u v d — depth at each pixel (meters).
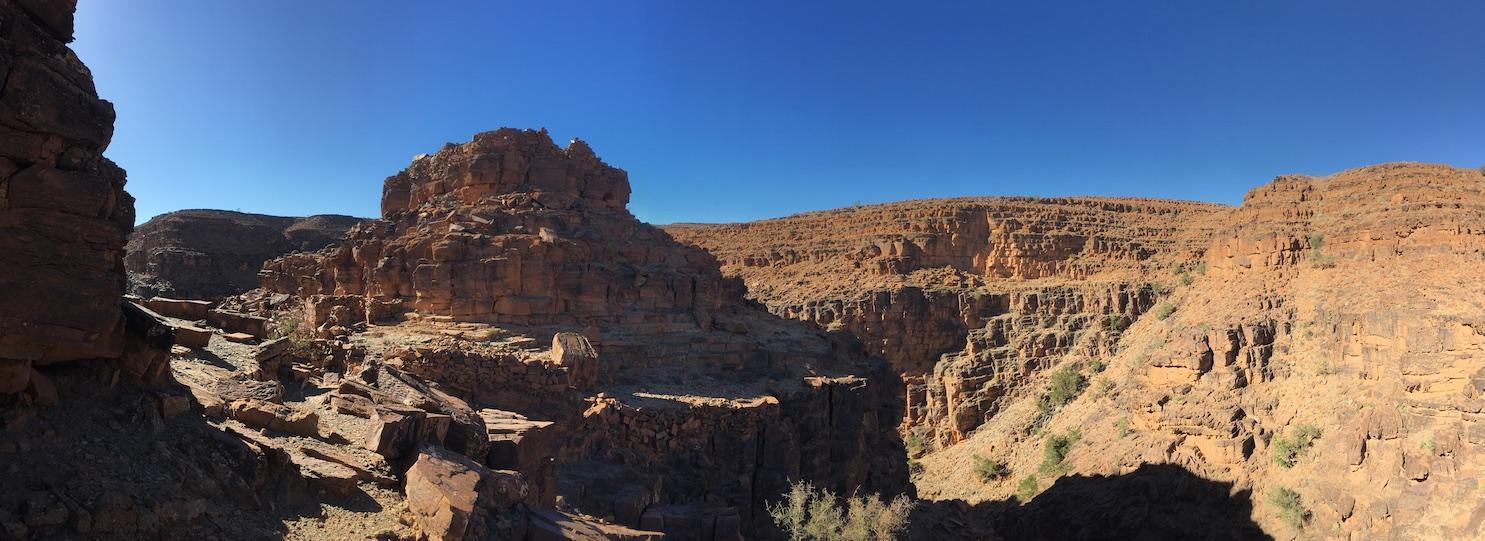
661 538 16.78
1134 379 53.31
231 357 20.11
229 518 11.59
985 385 75.75
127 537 10.34
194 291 75.44
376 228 42.09
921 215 98.38
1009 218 96.31
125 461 11.40
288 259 44.06
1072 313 82.81
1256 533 38.22
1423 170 57.34
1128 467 44.53
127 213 12.32
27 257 10.95
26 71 10.71
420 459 14.48
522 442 18.78
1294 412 43.41
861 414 39.00
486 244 36.50
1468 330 37.56
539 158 43.81
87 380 12.38
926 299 84.50
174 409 13.09
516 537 14.27
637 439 27.92
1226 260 60.56
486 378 24.89
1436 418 36.09
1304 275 53.44
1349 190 58.88
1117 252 91.62
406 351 23.73
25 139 10.87
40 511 9.81
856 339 47.41
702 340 38.22
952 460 62.75
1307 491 38.44
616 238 42.78
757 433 31.72
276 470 13.12
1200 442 43.66
